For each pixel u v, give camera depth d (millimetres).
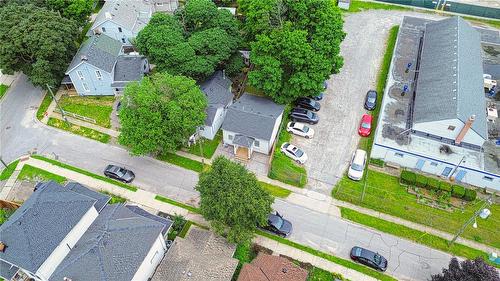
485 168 46844
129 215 40562
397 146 49406
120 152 53438
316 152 52594
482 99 52531
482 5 78625
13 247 36656
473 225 44688
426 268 41562
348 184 48812
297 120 56312
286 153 51938
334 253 42719
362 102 58969
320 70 52969
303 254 42562
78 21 69812
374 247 43219
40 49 56812
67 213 38781
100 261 35531
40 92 62938
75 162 52125
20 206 42438
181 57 54344
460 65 55469
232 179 40375
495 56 63281
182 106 48969
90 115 58562
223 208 39000
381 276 40906
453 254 42625
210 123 52625
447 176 49500
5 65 57906
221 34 57094
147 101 47656
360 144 53469
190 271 37594
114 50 62844
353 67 64438
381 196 47406
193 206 47094
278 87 53938
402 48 64625
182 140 50375
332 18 55688
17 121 58188
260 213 39469
